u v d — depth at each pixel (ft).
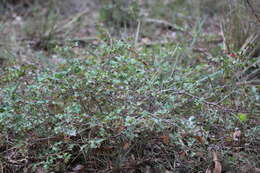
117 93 9.24
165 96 9.34
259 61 12.28
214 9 17.37
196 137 8.93
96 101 9.06
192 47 14.05
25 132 8.94
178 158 8.95
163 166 8.79
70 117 8.45
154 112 8.77
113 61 9.49
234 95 11.24
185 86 9.89
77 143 8.76
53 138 8.91
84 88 9.08
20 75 9.97
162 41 15.84
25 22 18.69
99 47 11.16
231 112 9.91
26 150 8.44
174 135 8.66
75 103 9.16
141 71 9.86
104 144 8.86
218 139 9.59
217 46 14.16
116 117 8.20
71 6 21.63
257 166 9.00
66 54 12.51
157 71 10.78
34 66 11.29
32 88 9.44
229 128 9.68
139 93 9.11
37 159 8.85
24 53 15.51
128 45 9.77
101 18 18.76
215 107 9.96
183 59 13.57
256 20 12.80
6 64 12.45
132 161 8.62
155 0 20.59
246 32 13.64
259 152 9.42
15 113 8.73
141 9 19.54
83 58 12.04
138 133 8.96
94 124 8.27
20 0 21.34
